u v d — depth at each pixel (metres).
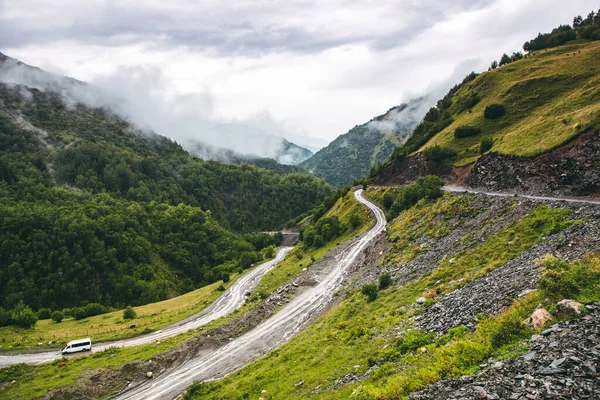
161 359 44.09
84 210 164.88
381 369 19.02
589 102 66.12
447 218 52.81
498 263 28.61
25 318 71.25
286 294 63.59
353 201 119.31
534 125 69.19
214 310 75.75
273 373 28.12
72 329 72.00
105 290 133.25
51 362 51.12
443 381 13.55
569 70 97.69
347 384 19.98
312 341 32.75
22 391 41.12
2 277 123.75
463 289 25.92
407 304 29.92
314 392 21.22
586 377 10.73
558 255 23.97
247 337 47.88
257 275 105.50
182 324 68.06
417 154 112.75
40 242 134.12
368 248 72.62
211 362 42.06
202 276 168.12
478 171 73.50
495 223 40.28
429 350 18.50
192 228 193.12
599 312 14.22
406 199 80.88
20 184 183.38
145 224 179.25
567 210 32.88
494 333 15.73
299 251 107.19
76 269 130.88
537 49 142.62
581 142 51.38
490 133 93.38
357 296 42.00
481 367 13.87
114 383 40.00
